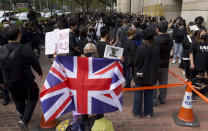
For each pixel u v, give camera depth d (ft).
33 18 44.45
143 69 12.25
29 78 11.04
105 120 8.79
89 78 9.08
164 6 55.88
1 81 14.55
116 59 9.16
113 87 9.02
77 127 8.64
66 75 9.20
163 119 13.21
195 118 13.17
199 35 15.29
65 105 9.07
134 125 12.57
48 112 8.80
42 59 31.27
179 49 25.44
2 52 10.52
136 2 109.91
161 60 14.10
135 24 19.71
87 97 9.12
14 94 11.52
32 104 11.55
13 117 13.82
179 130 11.96
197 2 35.17
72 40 15.92
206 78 15.78
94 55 9.94
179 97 16.65
